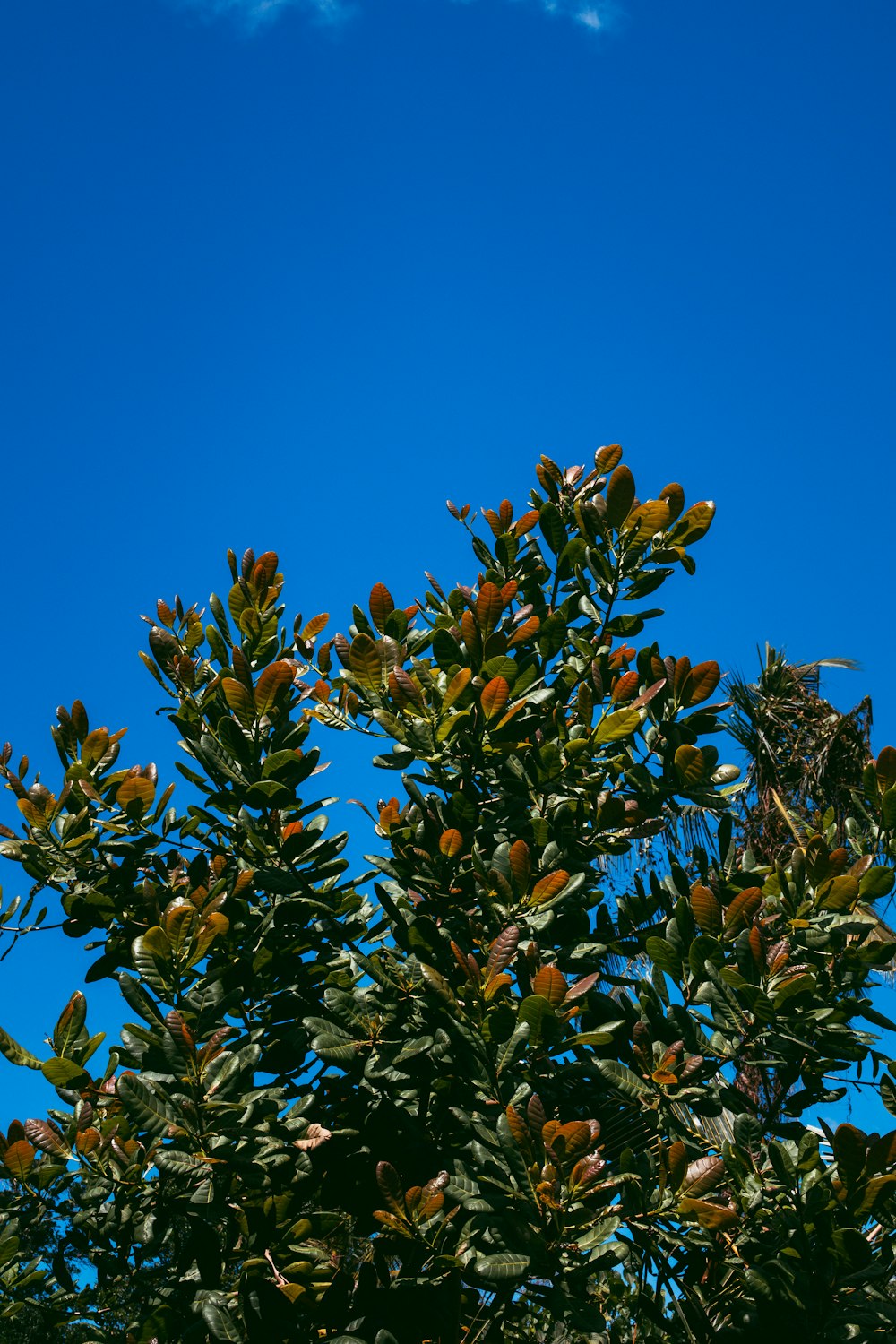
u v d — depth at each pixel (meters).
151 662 4.54
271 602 4.80
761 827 8.34
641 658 4.54
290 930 4.39
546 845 4.06
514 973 3.80
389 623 4.43
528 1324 4.32
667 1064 3.45
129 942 4.47
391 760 4.05
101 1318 4.07
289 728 4.48
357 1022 3.72
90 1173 3.67
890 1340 3.02
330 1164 3.94
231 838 4.59
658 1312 3.46
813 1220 3.22
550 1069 3.57
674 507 4.41
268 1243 3.86
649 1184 3.36
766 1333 3.17
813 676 9.09
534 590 4.93
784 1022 3.49
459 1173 3.20
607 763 4.30
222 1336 3.38
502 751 4.11
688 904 4.04
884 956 3.60
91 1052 3.99
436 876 4.07
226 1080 3.27
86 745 4.71
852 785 8.44
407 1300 3.49
